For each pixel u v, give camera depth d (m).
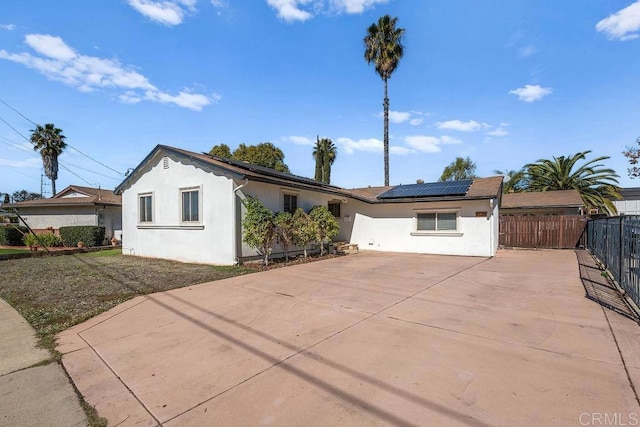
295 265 10.20
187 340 4.09
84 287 7.07
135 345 3.95
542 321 4.67
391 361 3.40
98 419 2.48
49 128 30.80
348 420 2.42
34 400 2.75
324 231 12.16
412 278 8.03
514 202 20.31
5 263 11.06
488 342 3.89
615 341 3.88
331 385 2.93
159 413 2.54
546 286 7.07
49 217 20.25
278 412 2.53
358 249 15.41
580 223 15.37
